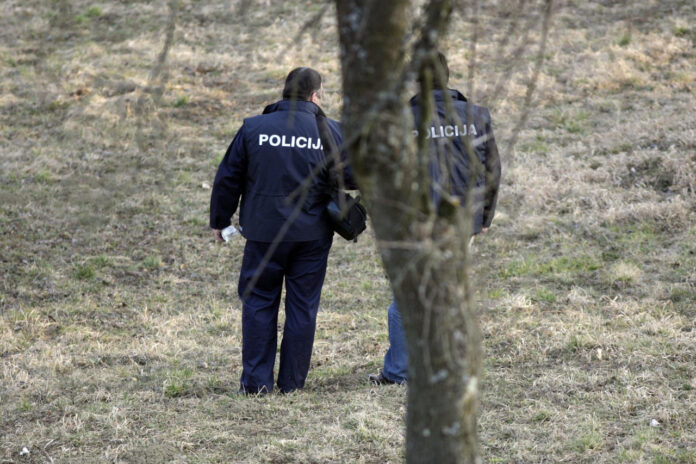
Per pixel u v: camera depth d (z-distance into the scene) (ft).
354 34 18.57
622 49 104.01
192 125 95.25
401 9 18.53
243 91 103.86
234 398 44.01
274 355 45.11
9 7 130.62
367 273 65.05
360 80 18.66
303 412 41.96
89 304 60.03
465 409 19.94
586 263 61.72
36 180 81.82
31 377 47.44
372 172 18.92
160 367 49.06
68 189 79.56
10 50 115.75
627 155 78.18
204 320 57.41
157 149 88.53
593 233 66.44
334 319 56.49
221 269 66.85
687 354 45.27
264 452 37.47
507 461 35.88
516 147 82.99
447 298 19.35
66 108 99.14
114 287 63.26
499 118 85.20
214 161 86.99
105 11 129.80
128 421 41.24
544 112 90.38
